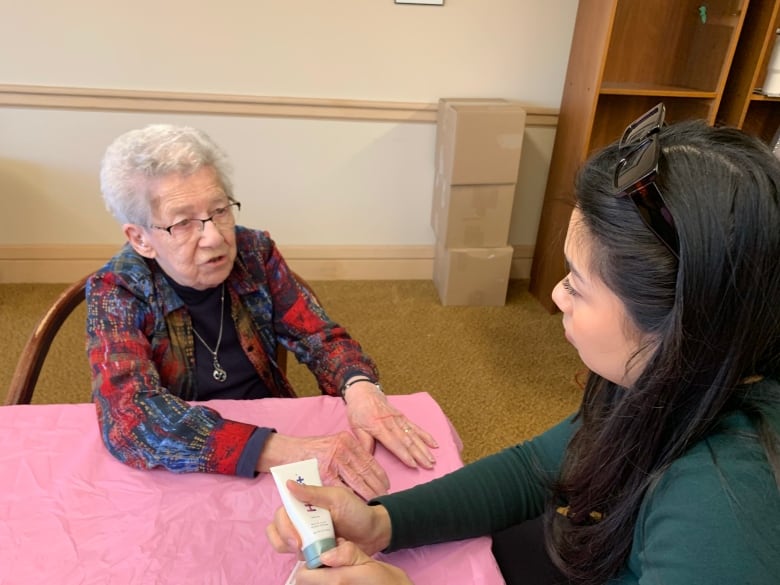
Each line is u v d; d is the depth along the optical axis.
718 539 0.49
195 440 0.84
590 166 0.60
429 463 0.88
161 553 0.70
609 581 0.67
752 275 0.48
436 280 2.89
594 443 0.67
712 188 0.48
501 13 2.49
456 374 2.28
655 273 0.52
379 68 2.54
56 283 2.73
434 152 2.74
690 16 2.46
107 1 2.29
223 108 2.51
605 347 0.59
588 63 2.33
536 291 2.87
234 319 1.20
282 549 0.67
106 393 0.93
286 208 2.77
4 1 2.24
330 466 0.83
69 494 0.78
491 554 0.76
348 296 2.81
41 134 2.47
